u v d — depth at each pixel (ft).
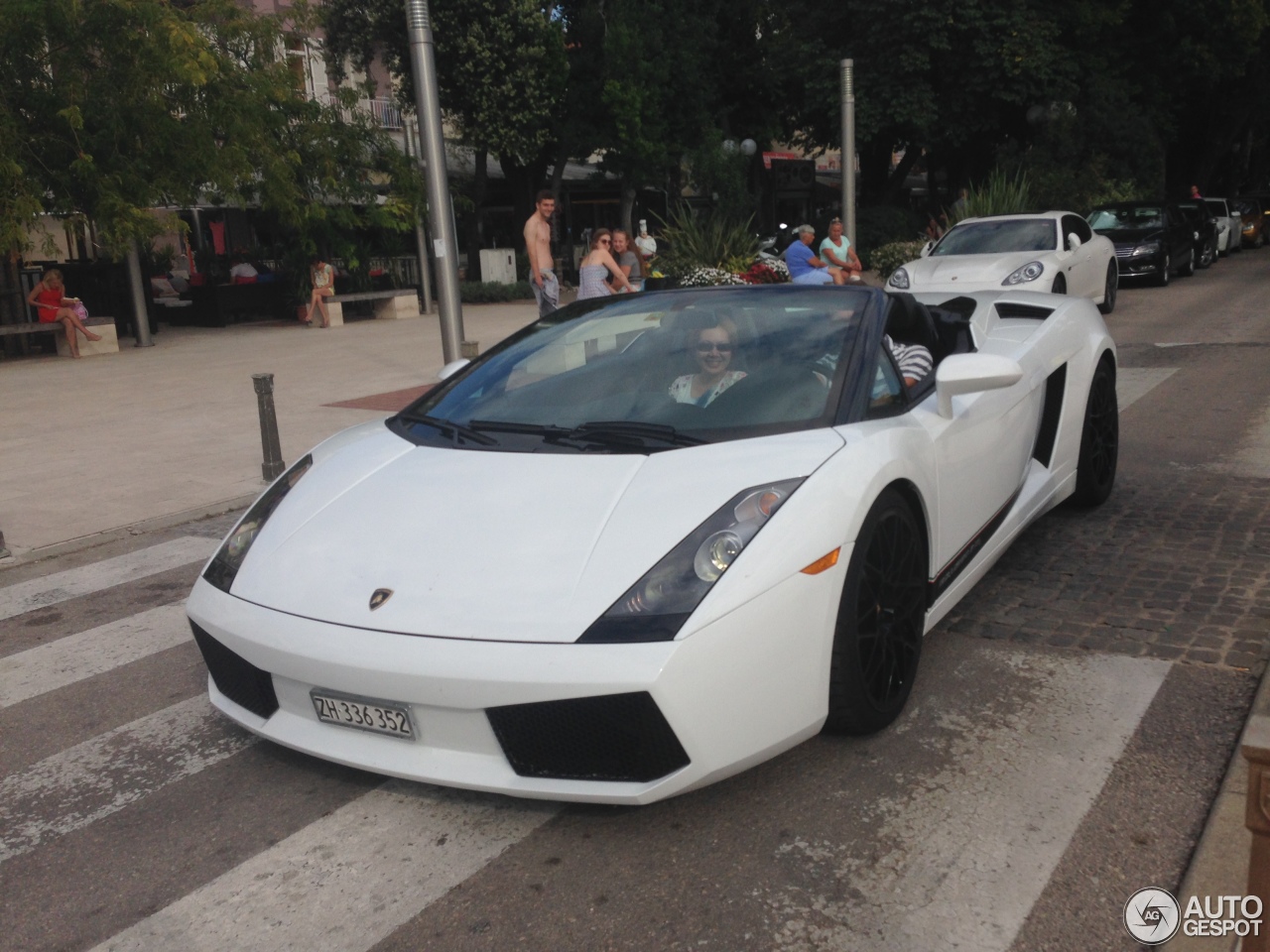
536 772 8.52
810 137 116.78
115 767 11.01
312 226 67.92
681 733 8.14
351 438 12.47
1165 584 14.12
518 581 8.76
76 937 8.19
